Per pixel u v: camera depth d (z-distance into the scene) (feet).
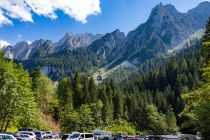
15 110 239.91
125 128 496.23
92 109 487.61
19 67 279.08
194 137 220.84
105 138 218.38
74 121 406.21
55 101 467.11
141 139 287.69
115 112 577.43
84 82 582.76
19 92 237.86
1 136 128.06
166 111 654.53
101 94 562.66
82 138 183.11
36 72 444.96
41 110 442.91
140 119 576.61
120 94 621.31
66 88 534.78
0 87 229.45
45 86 447.42
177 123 615.57
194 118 166.71
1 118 243.60
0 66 235.20
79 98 545.03
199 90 131.44
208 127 157.07
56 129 428.97
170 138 240.94
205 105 144.87
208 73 111.34
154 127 552.82
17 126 295.48
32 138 191.93
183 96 138.92
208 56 146.41
